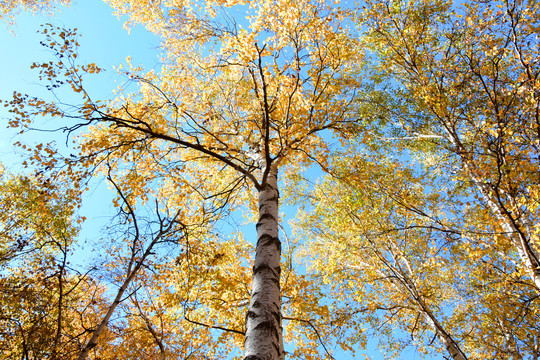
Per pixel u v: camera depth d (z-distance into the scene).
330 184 8.80
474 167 5.71
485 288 6.77
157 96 6.82
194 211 6.54
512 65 6.45
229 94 6.67
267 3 5.22
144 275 6.73
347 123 4.87
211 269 6.31
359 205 7.93
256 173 6.84
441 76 7.00
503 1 5.04
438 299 8.26
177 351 6.96
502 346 7.29
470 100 6.83
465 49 6.78
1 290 6.07
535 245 4.70
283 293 6.56
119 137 4.59
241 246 7.54
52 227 7.00
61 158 4.36
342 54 5.68
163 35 7.45
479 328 7.61
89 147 4.50
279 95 5.16
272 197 4.24
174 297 6.48
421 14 8.21
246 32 5.24
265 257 3.40
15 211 7.35
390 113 9.05
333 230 9.16
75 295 6.78
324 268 9.12
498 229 5.09
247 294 6.31
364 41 9.21
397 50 8.14
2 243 6.97
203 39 7.14
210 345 6.88
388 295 8.61
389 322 8.63
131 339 7.04
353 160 7.74
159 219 5.97
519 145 5.28
